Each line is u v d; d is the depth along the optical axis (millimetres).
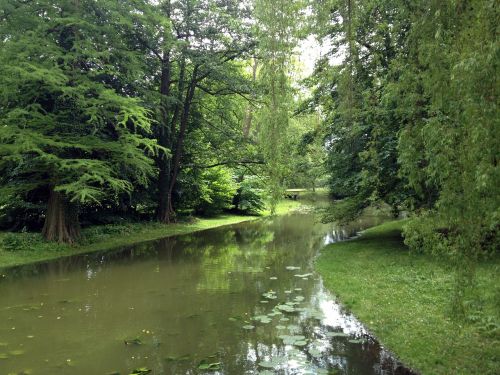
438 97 4109
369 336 6254
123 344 6133
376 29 9328
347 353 5660
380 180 11805
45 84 12523
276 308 7684
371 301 7688
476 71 3488
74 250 13633
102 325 6938
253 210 27125
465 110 3658
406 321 6500
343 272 10102
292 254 13281
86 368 5367
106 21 14578
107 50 13336
